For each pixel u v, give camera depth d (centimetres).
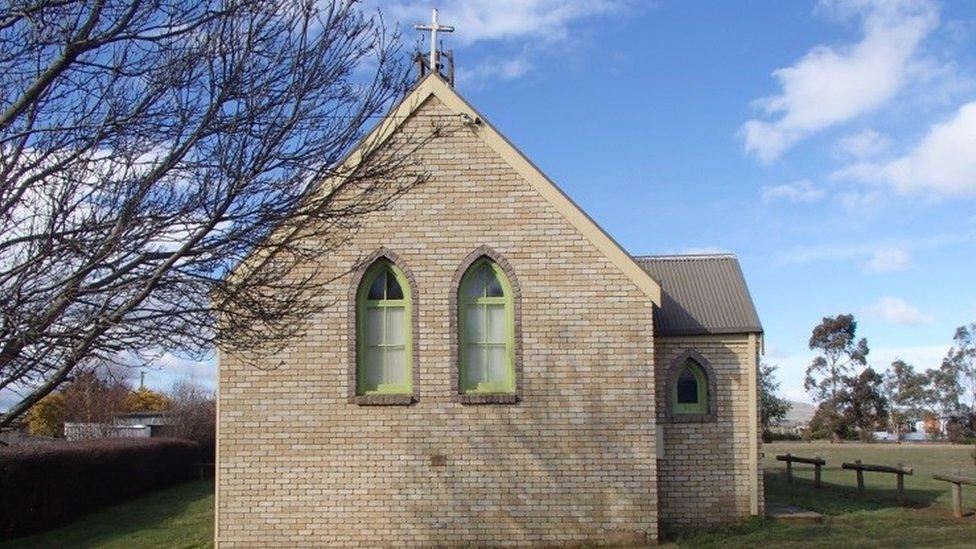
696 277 1847
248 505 1548
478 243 1588
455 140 1606
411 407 1560
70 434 3941
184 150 727
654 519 1538
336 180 888
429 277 1583
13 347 681
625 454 1551
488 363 1596
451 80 1852
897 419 6725
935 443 5631
